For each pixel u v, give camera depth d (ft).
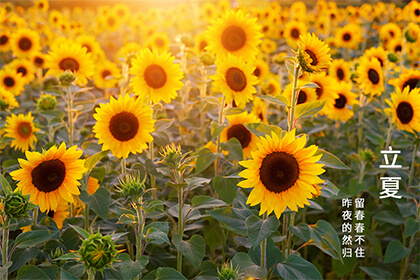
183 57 17.98
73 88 14.73
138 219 9.06
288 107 10.54
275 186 8.75
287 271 9.41
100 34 46.39
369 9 48.49
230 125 13.52
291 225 10.78
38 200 9.14
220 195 11.26
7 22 35.99
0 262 9.25
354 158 17.07
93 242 7.10
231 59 12.28
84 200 10.34
